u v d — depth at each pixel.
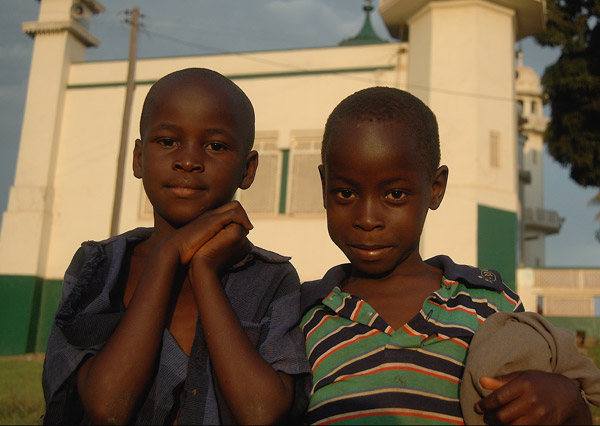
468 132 11.76
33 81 14.80
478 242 11.39
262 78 13.77
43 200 14.13
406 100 1.49
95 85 14.77
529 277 15.18
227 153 1.50
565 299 14.82
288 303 1.54
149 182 1.49
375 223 1.40
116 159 14.34
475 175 11.60
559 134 13.12
